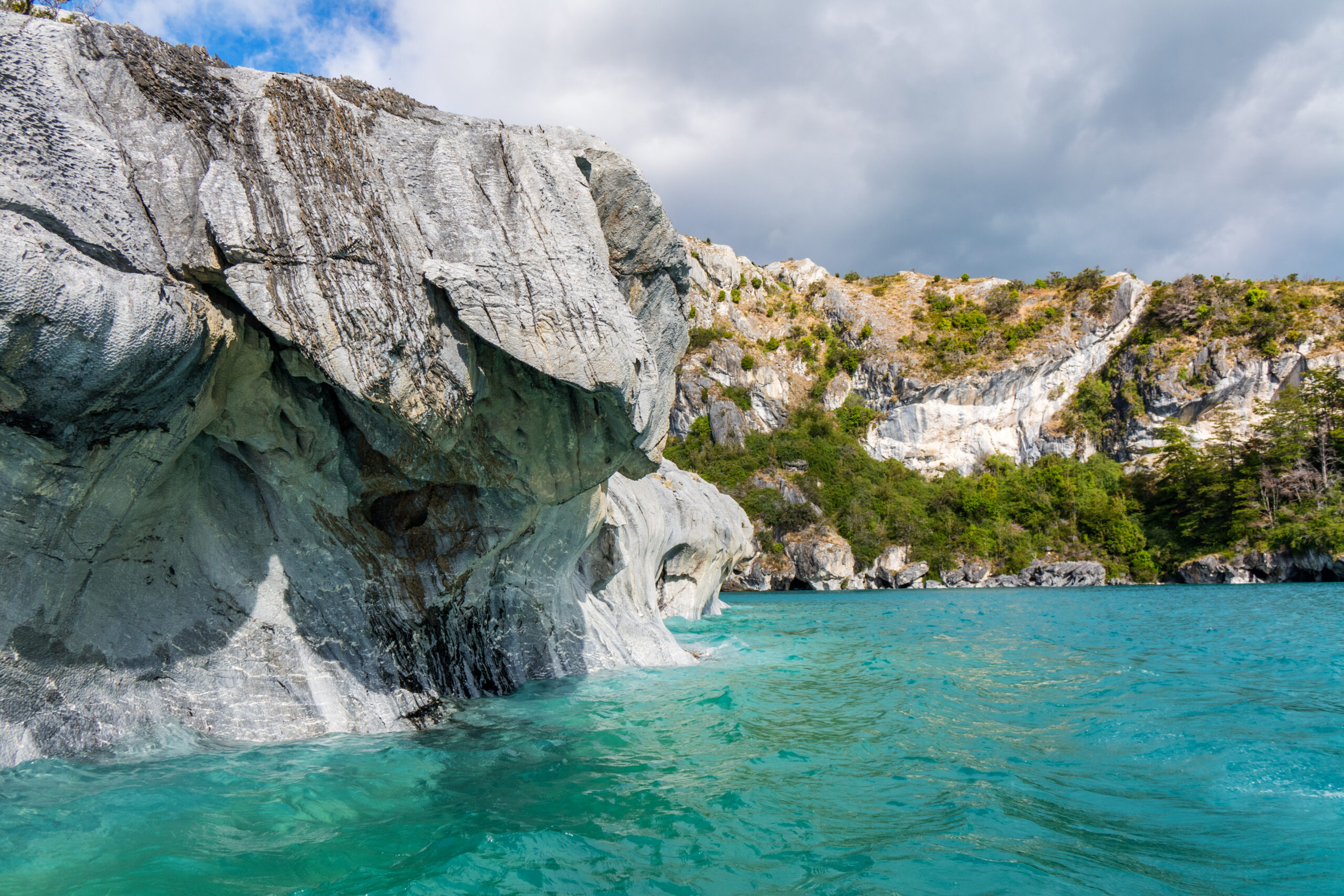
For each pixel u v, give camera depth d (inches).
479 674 287.6
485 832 146.9
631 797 173.8
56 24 167.3
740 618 790.5
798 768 201.6
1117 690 324.5
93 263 144.5
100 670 183.8
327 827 148.1
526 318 204.2
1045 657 442.3
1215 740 231.5
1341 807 171.8
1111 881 131.2
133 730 183.8
